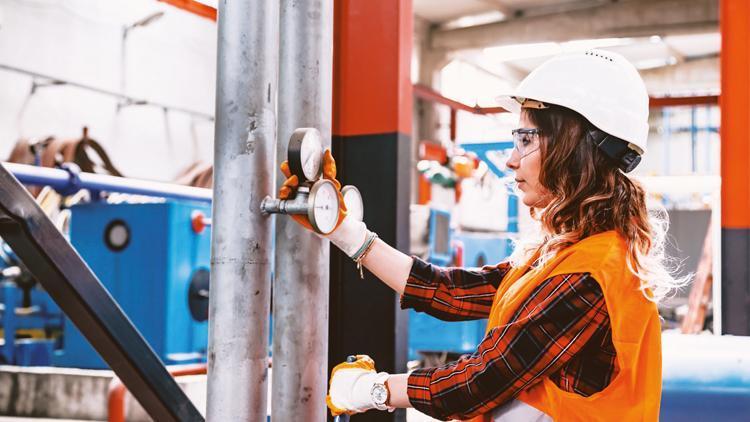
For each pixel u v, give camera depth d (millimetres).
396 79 2840
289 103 1575
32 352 5855
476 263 7086
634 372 1227
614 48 14086
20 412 5039
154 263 4684
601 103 1297
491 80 14953
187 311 4789
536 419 1283
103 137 8305
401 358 2857
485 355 1258
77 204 4910
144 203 4730
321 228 1385
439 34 13047
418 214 5973
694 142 16047
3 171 1392
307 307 1558
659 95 15852
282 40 1582
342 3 2926
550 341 1218
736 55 3646
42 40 7656
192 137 9531
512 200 6859
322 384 1592
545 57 14219
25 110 7484
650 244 1312
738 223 3623
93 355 5012
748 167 3604
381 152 2857
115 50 8453
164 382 1625
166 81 9117
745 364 2361
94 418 4859
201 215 4863
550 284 1244
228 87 1430
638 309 1234
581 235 1294
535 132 1353
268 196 1446
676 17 11625
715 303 4207
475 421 1363
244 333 1424
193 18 9500
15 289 5926
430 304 1584
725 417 2328
